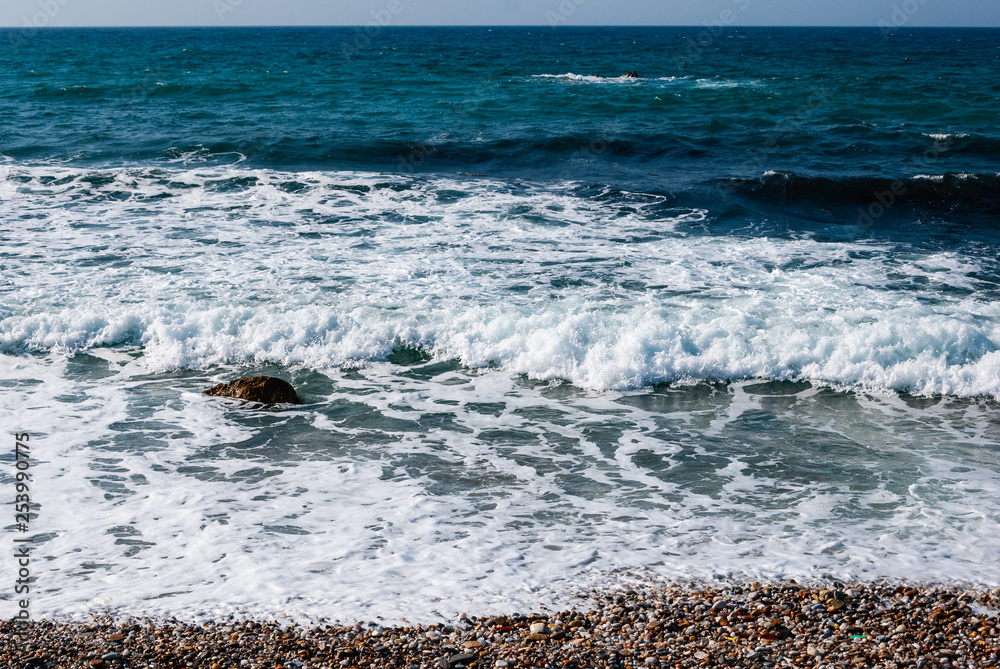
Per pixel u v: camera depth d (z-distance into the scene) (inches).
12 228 549.3
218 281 458.9
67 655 185.2
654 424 329.4
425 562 229.1
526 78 1822.1
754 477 285.1
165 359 375.2
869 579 220.8
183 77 1678.2
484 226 583.2
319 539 240.7
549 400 350.9
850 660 186.9
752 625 200.4
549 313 409.1
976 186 703.1
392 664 184.7
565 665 185.0
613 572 224.7
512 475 285.3
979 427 326.3
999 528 248.5
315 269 483.5
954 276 493.0
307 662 184.9
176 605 206.1
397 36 5964.6
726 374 373.4
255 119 1045.8
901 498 269.0
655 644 192.7
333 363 380.5
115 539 237.3
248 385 341.4
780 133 968.9
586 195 682.8
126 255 499.8
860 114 1154.0
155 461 287.1
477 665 184.9
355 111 1146.7
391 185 698.2
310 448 302.5
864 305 437.7
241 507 258.4
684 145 896.9
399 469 288.2
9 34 6496.1
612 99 1298.0
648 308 429.7
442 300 437.7
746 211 650.2
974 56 3105.3
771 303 438.9
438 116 1103.6
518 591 215.3
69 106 1166.3
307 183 693.3
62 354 377.7
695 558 232.4
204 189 669.3
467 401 348.2
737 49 3538.4
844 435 319.6
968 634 196.2
